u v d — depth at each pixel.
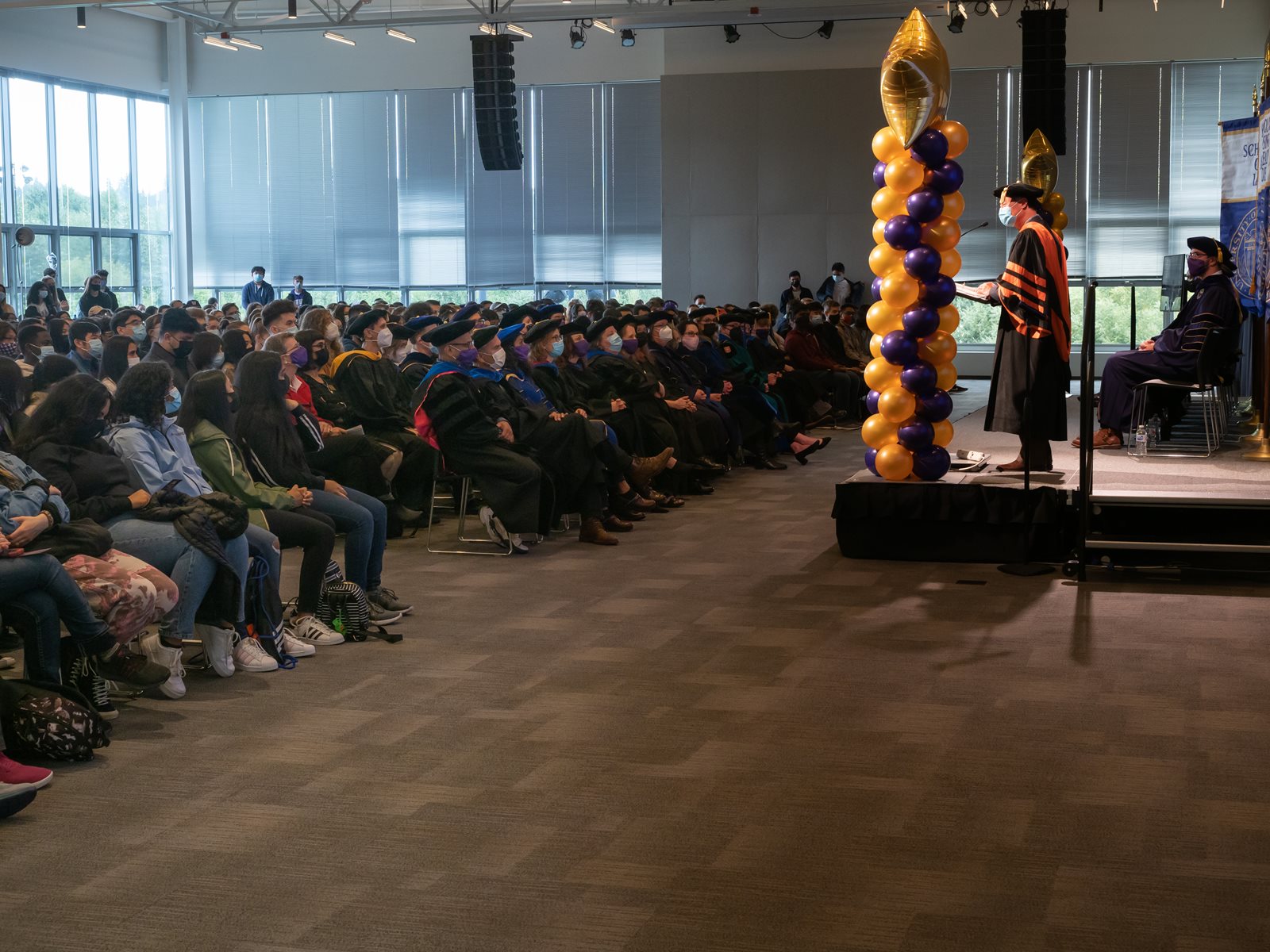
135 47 22.72
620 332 9.66
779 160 21.34
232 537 4.74
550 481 7.41
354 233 23.00
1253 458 7.66
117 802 3.63
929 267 6.84
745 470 11.05
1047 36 15.34
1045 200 11.14
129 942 2.81
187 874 3.15
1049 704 4.44
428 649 5.29
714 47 21.38
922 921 2.86
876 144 7.03
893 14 18.42
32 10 20.34
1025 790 3.64
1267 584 6.33
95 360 9.75
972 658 5.04
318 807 3.58
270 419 5.60
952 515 6.87
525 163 22.30
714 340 11.27
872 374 7.11
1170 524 6.66
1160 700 4.47
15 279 20.62
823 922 2.86
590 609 5.97
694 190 21.66
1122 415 8.24
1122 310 20.48
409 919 2.90
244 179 23.34
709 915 2.90
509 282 22.55
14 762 3.72
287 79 22.94
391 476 7.55
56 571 4.11
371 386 8.16
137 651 4.67
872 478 7.22
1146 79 19.98
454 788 3.72
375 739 4.16
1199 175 19.98
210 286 23.75
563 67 22.00
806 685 4.70
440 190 22.59
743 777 3.78
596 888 3.05
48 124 21.22
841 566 6.92
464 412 7.15
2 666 4.87
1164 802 3.54
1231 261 8.28
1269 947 2.72
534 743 4.10
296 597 6.20
